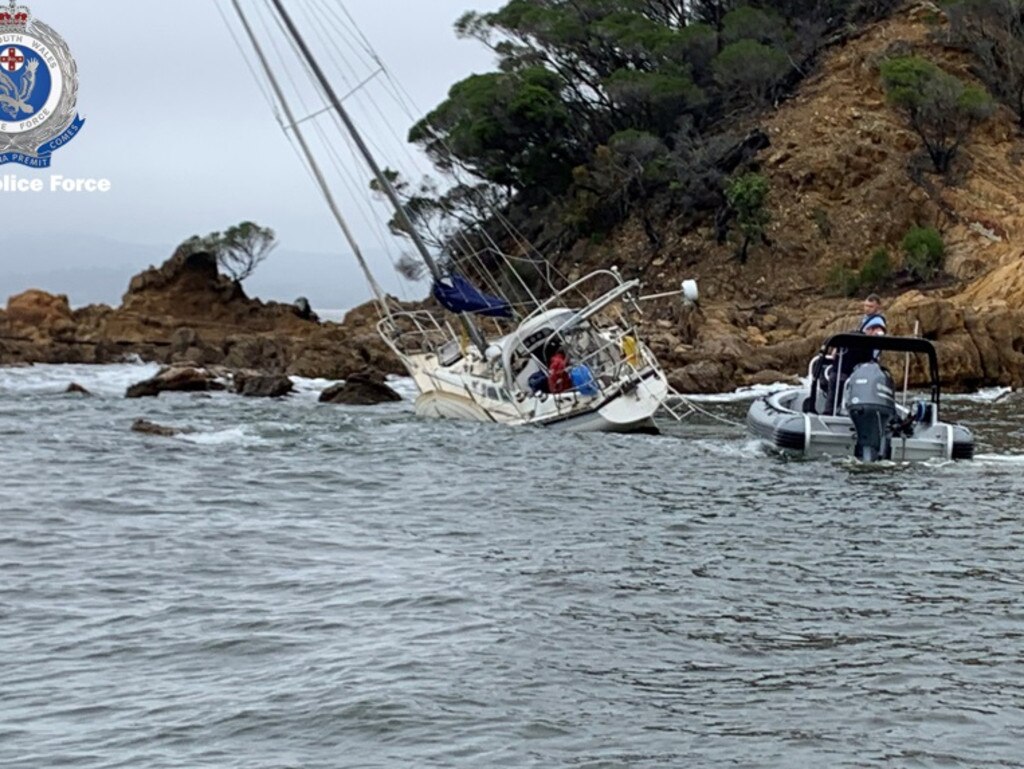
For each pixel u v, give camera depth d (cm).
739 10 7438
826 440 2297
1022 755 947
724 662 1142
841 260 6334
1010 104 6944
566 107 7275
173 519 1758
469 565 1480
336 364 4656
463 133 7031
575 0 7650
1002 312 4425
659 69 7194
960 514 1805
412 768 922
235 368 4881
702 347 4609
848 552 1565
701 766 927
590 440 2614
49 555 1544
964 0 7038
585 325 3078
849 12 7656
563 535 1656
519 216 7362
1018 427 3094
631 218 7025
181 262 6369
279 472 2144
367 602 1320
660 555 1540
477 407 3005
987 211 6306
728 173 6869
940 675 1111
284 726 995
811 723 1005
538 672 1109
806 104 7025
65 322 5797
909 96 6500
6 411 3116
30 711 1032
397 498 1927
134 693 1069
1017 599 1354
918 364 4284
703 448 2477
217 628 1238
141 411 3158
